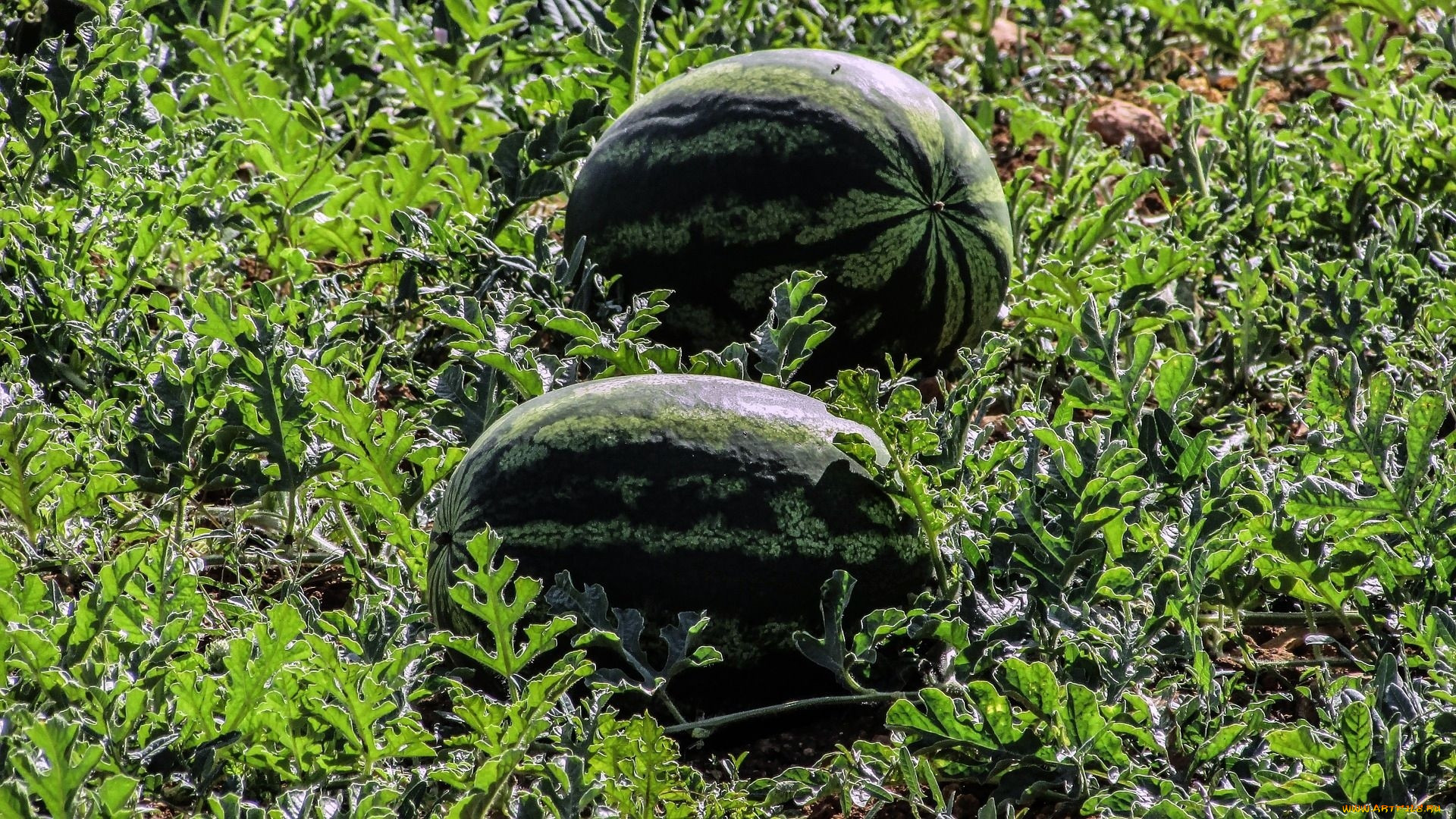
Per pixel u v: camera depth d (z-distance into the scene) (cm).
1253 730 631
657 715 702
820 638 705
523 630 693
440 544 717
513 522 696
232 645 599
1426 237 1134
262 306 866
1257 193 1153
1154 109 1522
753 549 688
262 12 1332
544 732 625
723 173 933
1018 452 799
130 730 585
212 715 614
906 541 721
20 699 603
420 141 1127
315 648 600
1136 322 1002
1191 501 707
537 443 703
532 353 828
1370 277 981
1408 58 1578
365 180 1115
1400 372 925
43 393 922
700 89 962
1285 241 1159
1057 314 952
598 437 697
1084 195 1138
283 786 629
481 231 1075
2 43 1241
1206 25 1557
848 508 705
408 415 953
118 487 790
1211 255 1138
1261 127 1304
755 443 701
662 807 635
